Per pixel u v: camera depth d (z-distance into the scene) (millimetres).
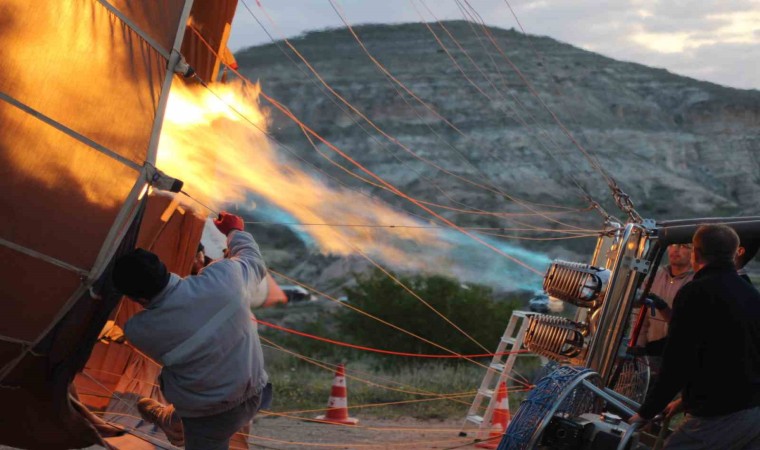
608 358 6699
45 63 4691
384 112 91625
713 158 98000
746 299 4844
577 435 5297
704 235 4988
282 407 10711
